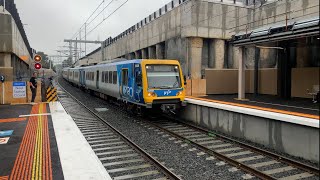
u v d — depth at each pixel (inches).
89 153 320.2
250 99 776.3
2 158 303.0
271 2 959.0
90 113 652.7
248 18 1083.9
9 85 785.6
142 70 530.3
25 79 1129.4
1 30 764.6
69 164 283.7
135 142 401.1
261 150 338.6
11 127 466.0
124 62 641.6
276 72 916.0
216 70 983.0
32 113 613.9
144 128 494.0
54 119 541.6
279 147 347.6
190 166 301.3
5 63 791.7
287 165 299.9
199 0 987.3
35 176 251.6
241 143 372.8
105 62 887.1
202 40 1036.5
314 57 792.9
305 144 312.5
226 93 997.2
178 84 551.8
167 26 1138.0
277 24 620.7
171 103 542.3
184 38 1014.4
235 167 295.1
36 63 790.5
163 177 267.7
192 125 500.4
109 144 386.3
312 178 264.1
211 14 1018.7
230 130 434.9
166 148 370.0
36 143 362.9
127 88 607.2
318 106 616.4
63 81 2475.4
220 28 1043.9
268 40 629.6
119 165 303.1
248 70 1018.1
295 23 558.6
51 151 328.2
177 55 1070.4
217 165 303.0
